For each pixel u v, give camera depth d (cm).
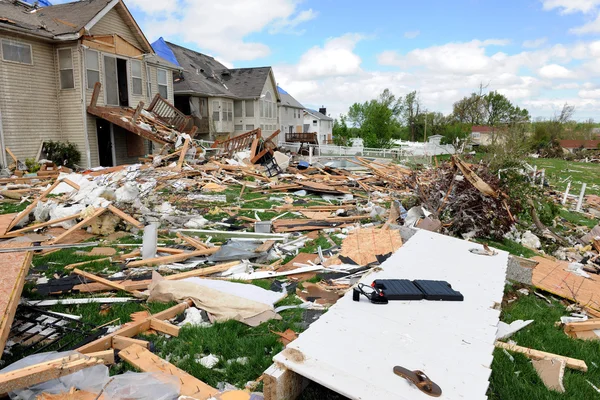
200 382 318
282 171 1809
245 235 798
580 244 913
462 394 236
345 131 6006
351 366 260
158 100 1977
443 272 461
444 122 5741
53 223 790
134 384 289
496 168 969
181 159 1588
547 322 486
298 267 616
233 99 3306
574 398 330
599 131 5819
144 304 477
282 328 420
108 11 1759
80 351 344
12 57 1480
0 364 334
